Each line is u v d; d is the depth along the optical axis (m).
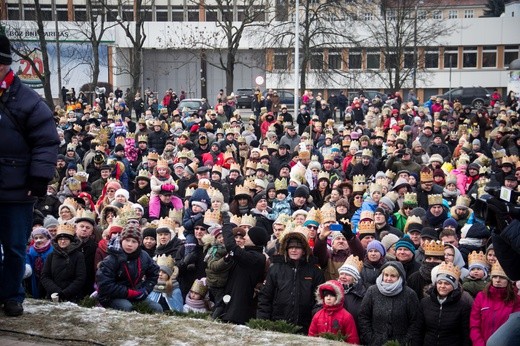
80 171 17.06
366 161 19.00
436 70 69.12
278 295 8.59
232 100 36.94
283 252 8.68
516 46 69.44
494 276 7.96
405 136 22.56
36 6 32.84
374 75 58.22
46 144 6.46
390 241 10.10
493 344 5.98
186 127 30.17
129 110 39.97
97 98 40.22
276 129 27.19
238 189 13.93
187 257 10.28
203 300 9.77
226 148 21.20
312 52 46.22
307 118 32.41
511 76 53.53
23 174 6.50
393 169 18.44
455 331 8.18
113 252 8.08
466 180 17.86
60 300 8.99
